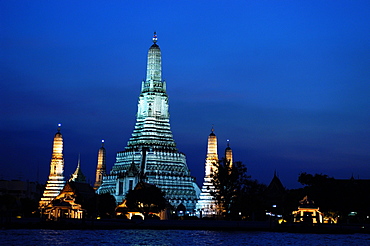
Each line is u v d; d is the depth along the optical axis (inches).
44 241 5482.3
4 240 5541.3
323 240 5969.5
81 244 5285.4
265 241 5802.2
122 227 7490.2
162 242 5575.8
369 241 5900.6
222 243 5551.2
